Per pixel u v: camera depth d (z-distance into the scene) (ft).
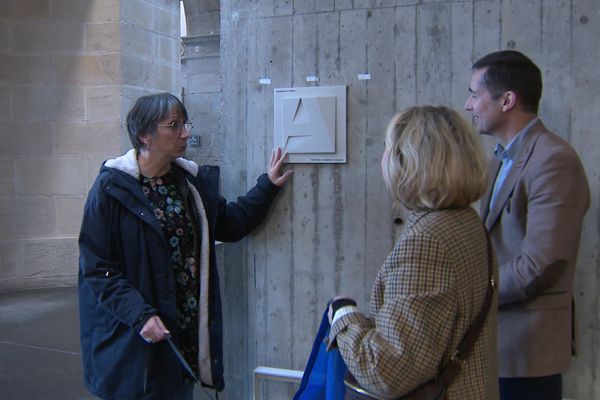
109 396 6.64
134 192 6.63
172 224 6.97
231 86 8.66
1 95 18.45
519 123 5.72
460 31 7.58
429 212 4.20
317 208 8.31
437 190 4.09
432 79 7.72
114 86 19.49
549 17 7.25
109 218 6.60
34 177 19.02
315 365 5.27
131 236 6.63
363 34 7.95
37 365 12.10
